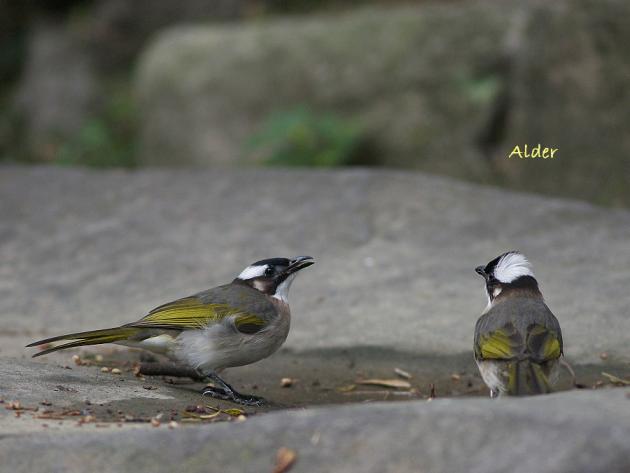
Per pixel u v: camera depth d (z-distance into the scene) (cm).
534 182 1953
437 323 1139
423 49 2184
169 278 1341
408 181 1598
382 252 1366
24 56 3372
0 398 759
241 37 2462
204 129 2450
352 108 2252
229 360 914
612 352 1016
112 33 3238
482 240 1385
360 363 1071
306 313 1201
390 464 547
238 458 582
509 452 526
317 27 2369
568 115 1891
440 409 575
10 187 1728
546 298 1162
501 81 2092
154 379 948
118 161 2773
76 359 1009
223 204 1581
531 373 748
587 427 523
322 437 578
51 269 1394
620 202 1814
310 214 1506
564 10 1888
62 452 611
